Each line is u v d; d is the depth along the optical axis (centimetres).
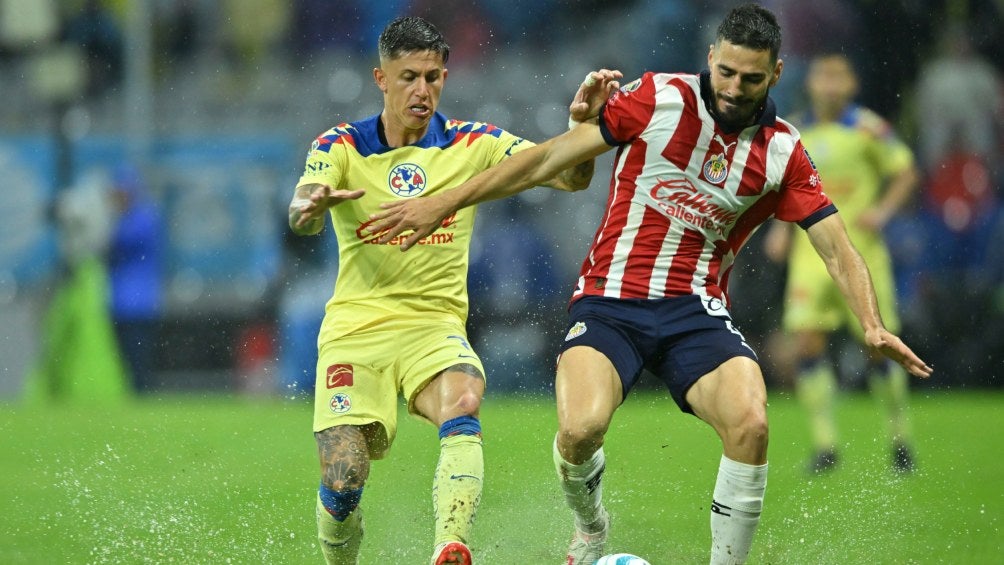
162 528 2248
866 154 3494
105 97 5825
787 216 1823
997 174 5538
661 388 5066
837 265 1786
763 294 4903
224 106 5866
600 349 1788
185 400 4803
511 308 5053
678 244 1819
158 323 5084
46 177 5412
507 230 5141
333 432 1791
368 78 5991
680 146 1781
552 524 2236
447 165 1886
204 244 5222
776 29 1703
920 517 2362
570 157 1789
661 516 2369
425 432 3622
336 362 1845
